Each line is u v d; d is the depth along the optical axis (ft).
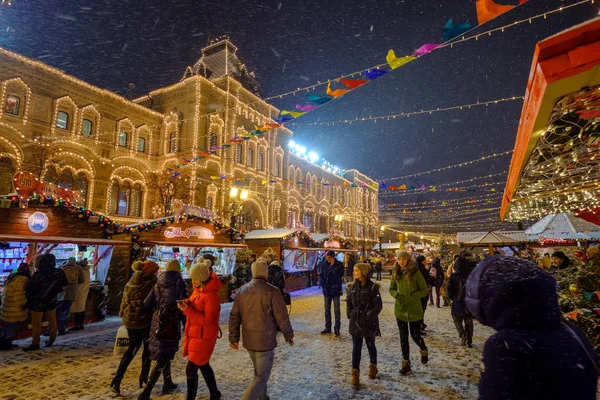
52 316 23.45
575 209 35.70
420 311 18.17
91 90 88.48
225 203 106.32
